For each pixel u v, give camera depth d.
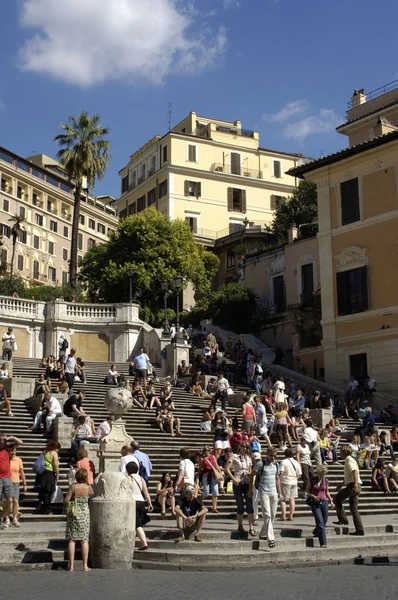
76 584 11.30
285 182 73.44
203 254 58.53
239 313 48.59
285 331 44.75
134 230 55.00
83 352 41.69
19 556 13.11
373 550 15.25
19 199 75.56
